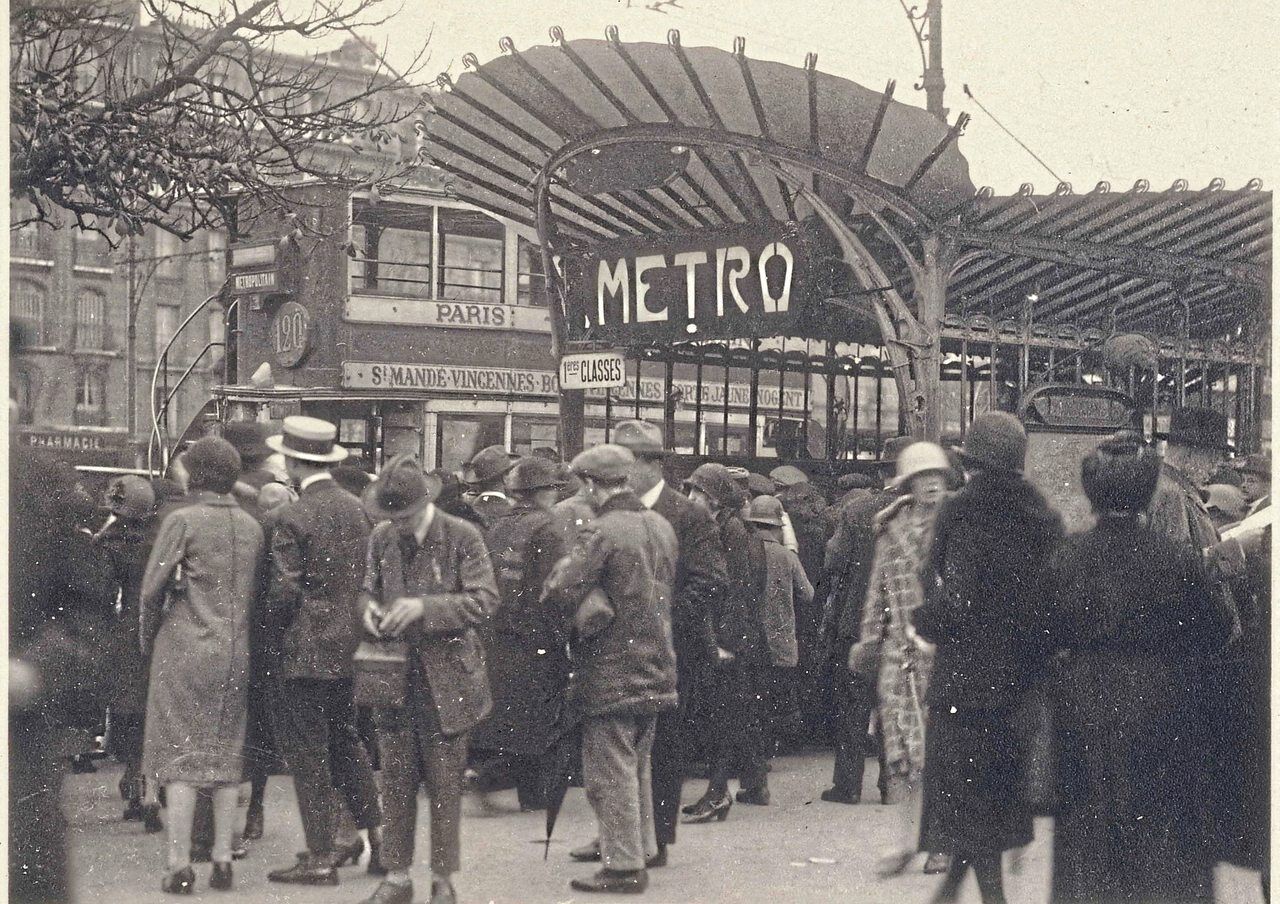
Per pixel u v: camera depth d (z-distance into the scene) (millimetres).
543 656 5645
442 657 4441
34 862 4820
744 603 5871
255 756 4875
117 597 5320
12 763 5043
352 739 4879
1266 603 4820
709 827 5652
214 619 4613
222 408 8844
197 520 4602
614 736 4801
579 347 7625
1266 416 7340
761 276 6871
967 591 4398
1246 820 4641
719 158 7055
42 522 5312
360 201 8391
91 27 6641
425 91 7293
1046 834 5820
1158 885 4250
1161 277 7156
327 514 4664
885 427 9117
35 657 5137
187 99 7098
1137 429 6383
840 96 6766
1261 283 7148
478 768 5828
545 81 6770
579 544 4816
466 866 4996
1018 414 6453
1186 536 4277
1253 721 4664
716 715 5824
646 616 4793
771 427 8477
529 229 8117
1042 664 4414
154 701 4617
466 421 8695
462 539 4535
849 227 6750
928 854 4996
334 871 4785
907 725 5457
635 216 7613
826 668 6184
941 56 6914
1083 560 4293
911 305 7266
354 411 8531
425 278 8602
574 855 5133
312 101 7738
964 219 6508
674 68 6715
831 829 5598
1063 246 6824
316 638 4641
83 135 6594
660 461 5184
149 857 5012
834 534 6465
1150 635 4230
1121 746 4234
